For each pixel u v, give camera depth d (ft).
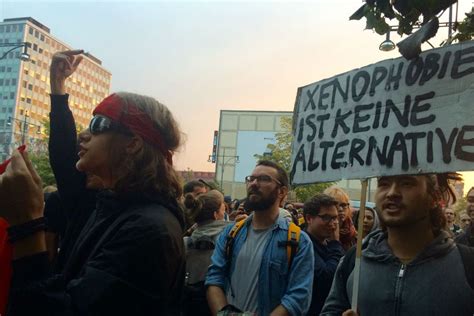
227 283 10.85
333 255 12.26
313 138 8.34
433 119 6.68
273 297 10.16
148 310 4.84
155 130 5.60
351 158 7.57
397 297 6.60
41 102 362.53
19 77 340.18
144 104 5.67
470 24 7.37
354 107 7.71
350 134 7.68
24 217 4.42
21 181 4.38
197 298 12.33
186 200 13.55
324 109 8.23
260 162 11.28
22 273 4.34
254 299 10.23
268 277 10.23
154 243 4.85
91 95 407.23
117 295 4.64
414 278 6.58
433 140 6.62
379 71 7.46
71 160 7.59
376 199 7.18
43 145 107.76
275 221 10.91
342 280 7.74
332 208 12.55
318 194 13.04
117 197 5.41
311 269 10.39
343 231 15.25
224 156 151.23
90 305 4.57
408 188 6.81
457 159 6.37
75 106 383.45
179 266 5.44
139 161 5.44
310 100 8.54
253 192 10.80
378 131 7.27
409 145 6.84
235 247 10.98
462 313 6.22
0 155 134.82
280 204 12.18
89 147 5.50
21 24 348.59
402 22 7.11
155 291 4.89
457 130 6.43
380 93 7.37
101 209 5.65
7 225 4.78
